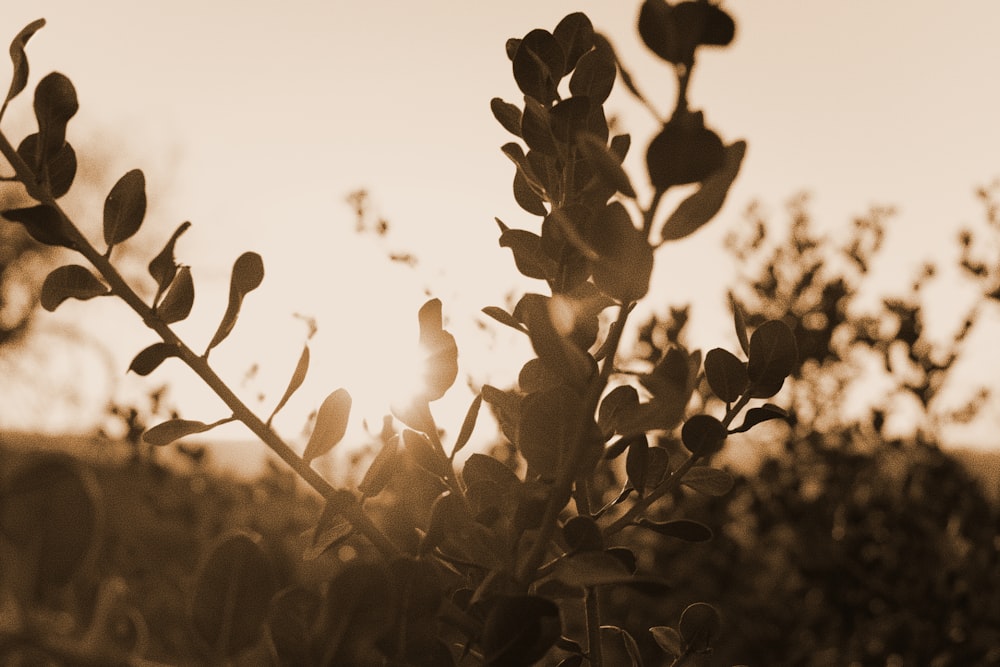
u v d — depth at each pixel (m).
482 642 0.51
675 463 0.66
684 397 0.50
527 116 0.61
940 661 1.59
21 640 0.41
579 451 0.50
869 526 1.83
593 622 0.62
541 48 0.63
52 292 0.56
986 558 1.67
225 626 0.45
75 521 0.42
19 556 0.42
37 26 0.55
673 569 1.91
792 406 2.08
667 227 0.49
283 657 0.47
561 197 0.62
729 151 0.49
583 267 0.58
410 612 0.50
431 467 0.60
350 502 0.57
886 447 1.94
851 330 2.06
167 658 0.73
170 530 1.49
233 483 1.77
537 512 0.53
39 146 0.55
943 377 1.85
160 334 0.56
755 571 1.99
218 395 0.57
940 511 1.78
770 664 1.77
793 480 2.00
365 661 0.47
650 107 0.47
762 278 2.20
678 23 0.47
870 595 1.77
